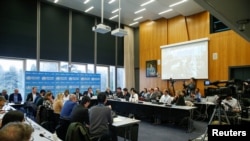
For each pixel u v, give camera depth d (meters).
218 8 2.52
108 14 9.40
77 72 8.62
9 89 7.35
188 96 7.20
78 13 9.28
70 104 3.40
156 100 6.68
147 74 10.03
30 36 7.79
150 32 10.07
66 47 8.79
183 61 8.48
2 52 7.11
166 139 4.37
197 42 8.06
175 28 9.01
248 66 6.74
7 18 7.27
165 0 7.12
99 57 9.94
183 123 5.47
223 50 7.41
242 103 3.20
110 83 10.44
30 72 7.26
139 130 5.19
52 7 8.45
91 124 2.72
